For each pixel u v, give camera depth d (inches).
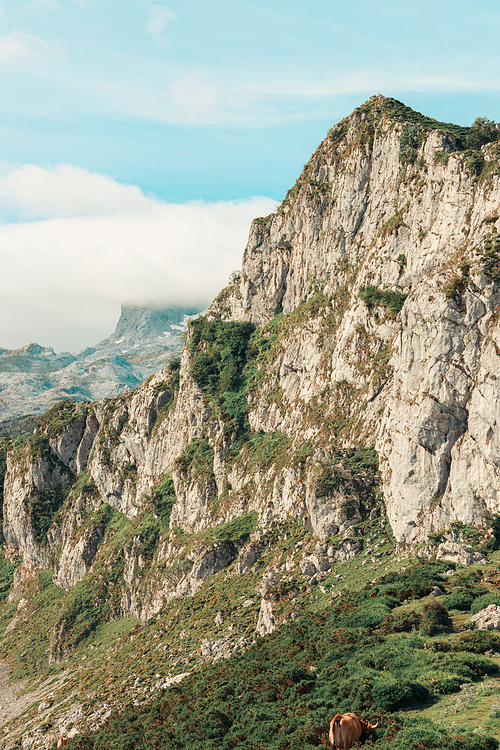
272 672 2263.8
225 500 5753.0
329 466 4136.3
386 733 1305.4
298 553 4028.1
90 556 7864.2
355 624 2324.1
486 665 1583.4
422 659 1708.9
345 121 6269.7
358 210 5629.9
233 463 5915.4
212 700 2358.5
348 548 3666.3
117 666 4692.4
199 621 4313.5
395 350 4288.9
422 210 4660.4
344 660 1961.1
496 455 3002.0
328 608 2861.7
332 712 1579.7
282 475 4852.4
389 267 4827.8
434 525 3284.9
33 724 4507.9
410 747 1197.1
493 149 4160.9
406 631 2085.4
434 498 3346.5
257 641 2987.2
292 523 4507.9
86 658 5915.4
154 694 3368.6
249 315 7263.8
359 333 4820.4
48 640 6934.1
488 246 3398.1
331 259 5836.6
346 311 5128.0
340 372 4909.0
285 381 5915.4
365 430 4372.5
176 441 7219.5
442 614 2023.9
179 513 6441.9
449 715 1362.0
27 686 5964.6
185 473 6496.1
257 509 5187.0
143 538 6811.0
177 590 5241.1
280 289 6870.1
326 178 6269.7
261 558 4542.3
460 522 3142.2
